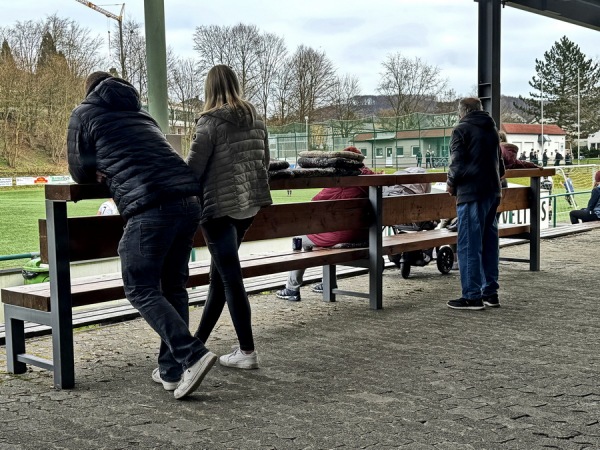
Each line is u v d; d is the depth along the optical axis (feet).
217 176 13.64
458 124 20.35
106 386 13.58
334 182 18.79
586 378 13.79
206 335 14.96
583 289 23.98
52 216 13.15
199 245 16.80
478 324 18.75
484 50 35.06
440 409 11.95
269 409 12.05
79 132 12.42
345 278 26.68
